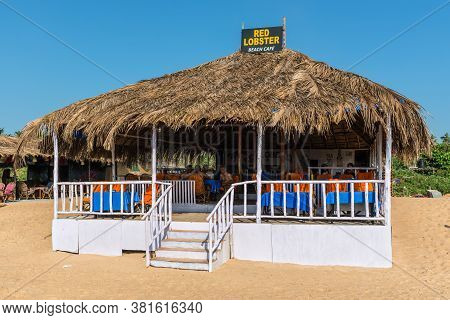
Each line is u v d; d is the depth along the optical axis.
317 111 8.97
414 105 9.61
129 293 7.58
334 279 8.38
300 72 11.32
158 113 9.80
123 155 17.17
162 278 8.52
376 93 9.58
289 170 18.48
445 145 34.06
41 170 28.48
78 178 28.89
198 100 10.40
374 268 9.23
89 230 11.06
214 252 9.29
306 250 9.53
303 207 10.16
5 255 11.38
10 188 23.08
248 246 9.89
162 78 13.68
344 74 10.91
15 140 24.25
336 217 9.58
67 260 10.41
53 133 11.60
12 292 7.78
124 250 11.04
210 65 13.98
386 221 9.32
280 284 8.02
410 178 28.23
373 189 10.30
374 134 14.09
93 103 11.62
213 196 15.21
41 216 17.66
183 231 10.11
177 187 12.97
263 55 13.85
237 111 9.38
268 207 11.17
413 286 7.96
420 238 13.08
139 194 11.98
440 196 23.92
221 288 7.79
